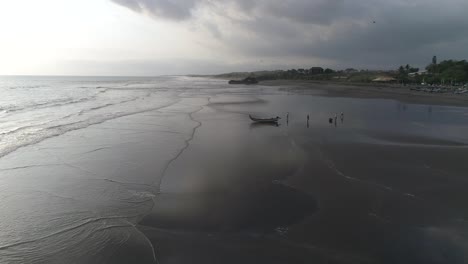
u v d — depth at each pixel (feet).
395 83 326.85
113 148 58.18
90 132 72.13
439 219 30.40
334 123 89.51
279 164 48.47
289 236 27.53
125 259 24.73
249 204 34.06
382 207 32.99
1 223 30.53
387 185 38.93
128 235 28.12
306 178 41.86
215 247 26.04
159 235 28.02
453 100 157.89
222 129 80.18
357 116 104.01
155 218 31.12
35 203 34.99
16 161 49.65
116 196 36.73
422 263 23.91
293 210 32.48
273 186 39.19
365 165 46.98
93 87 294.66
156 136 69.46
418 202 34.04
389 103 146.41
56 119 89.30
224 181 41.11
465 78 278.05
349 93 213.46
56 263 24.48
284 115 107.34
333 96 191.21
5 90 224.53
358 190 37.50
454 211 31.94
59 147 58.29
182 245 26.43
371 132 74.84
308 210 32.45
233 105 142.72
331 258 24.41
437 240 26.84
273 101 161.99
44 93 200.34
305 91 245.04
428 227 28.94
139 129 77.41
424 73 359.87
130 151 56.24
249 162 49.80
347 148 57.67
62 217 31.73
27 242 27.32
